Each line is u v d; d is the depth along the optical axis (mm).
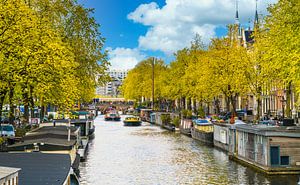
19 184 13750
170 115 80188
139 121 86312
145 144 50969
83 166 35094
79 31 41281
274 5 35094
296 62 26609
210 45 58312
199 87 54875
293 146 29281
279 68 32781
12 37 25750
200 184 27875
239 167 33281
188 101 83688
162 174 31609
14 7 26156
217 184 27641
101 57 42594
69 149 22844
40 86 28312
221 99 85625
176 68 75312
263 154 29891
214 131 47719
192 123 59781
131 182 29094
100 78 43125
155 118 92250
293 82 29766
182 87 70125
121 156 40750
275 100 63844
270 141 29141
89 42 41938
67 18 41031
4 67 25453
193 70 65750
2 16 25734
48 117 59969
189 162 36594
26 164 16109
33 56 26469
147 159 38750
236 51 49375
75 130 33781
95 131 71875
